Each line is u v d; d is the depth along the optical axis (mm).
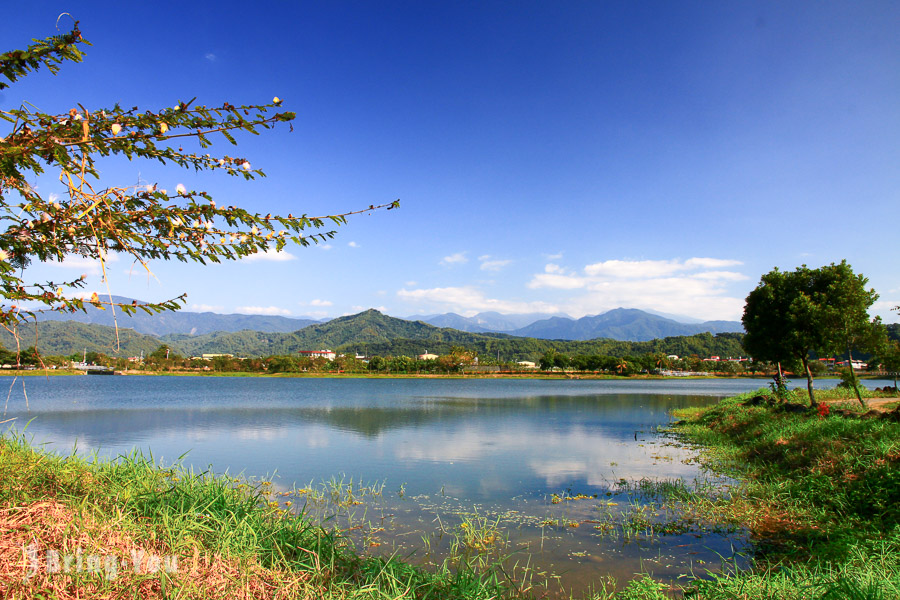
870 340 19703
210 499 7781
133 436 22047
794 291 21703
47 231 3070
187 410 34312
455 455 18547
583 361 140875
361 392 61500
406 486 13766
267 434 23297
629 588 7113
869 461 11016
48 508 5410
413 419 30719
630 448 20328
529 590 7445
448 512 11398
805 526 9602
